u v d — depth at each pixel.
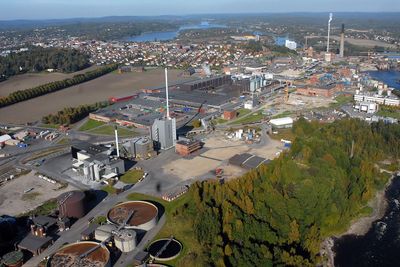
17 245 157.75
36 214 182.50
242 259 140.25
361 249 165.88
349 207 186.50
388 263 157.75
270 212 167.62
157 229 168.38
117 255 151.50
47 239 159.75
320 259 155.62
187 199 187.62
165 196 193.38
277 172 193.88
